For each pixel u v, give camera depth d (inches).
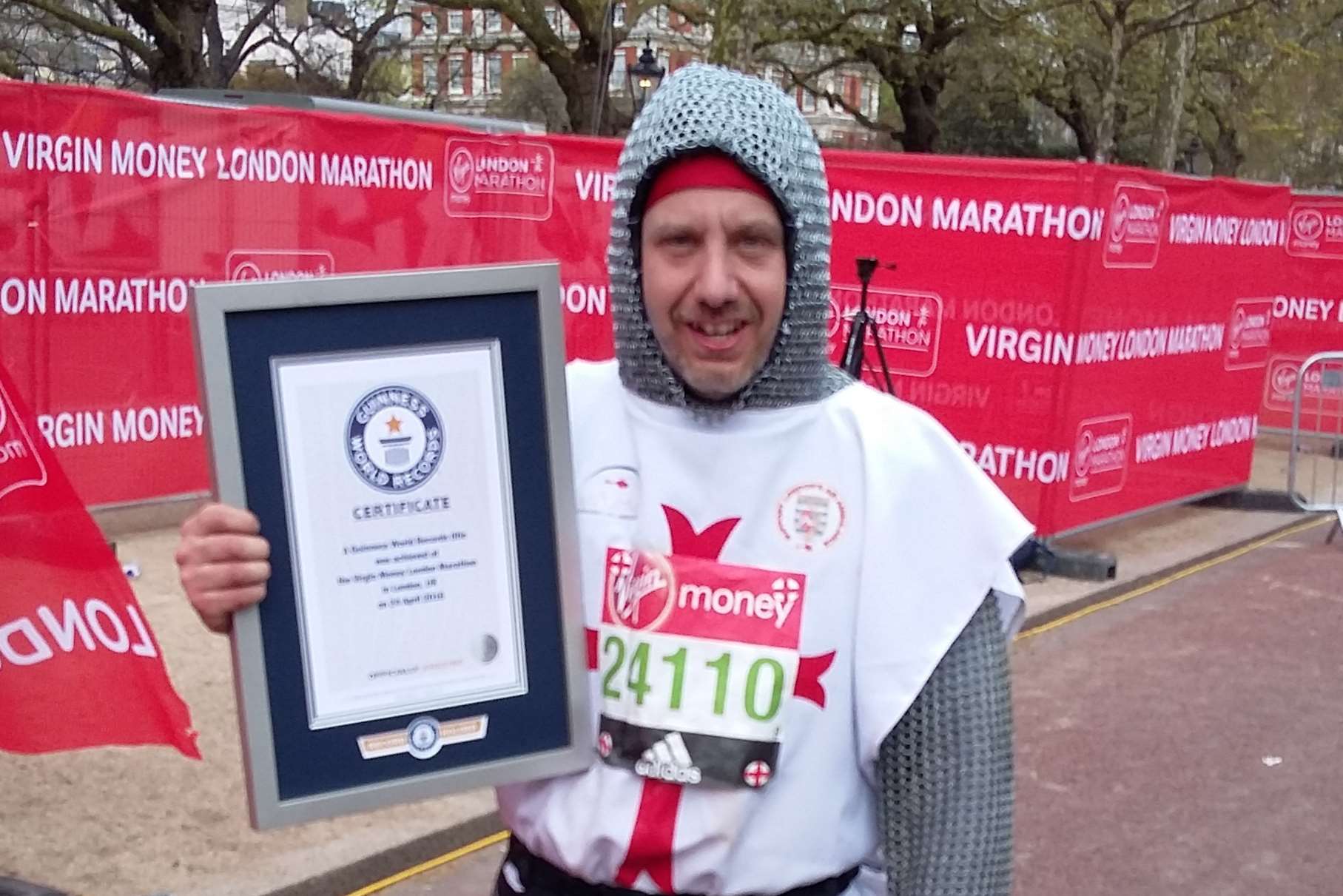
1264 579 318.0
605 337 327.3
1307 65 1040.2
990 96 1044.5
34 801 161.6
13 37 901.2
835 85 1424.7
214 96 443.2
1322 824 180.2
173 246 267.0
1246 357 378.9
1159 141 698.8
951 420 295.3
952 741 63.8
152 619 231.5
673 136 61.6
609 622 66.2
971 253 287.1
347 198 289.7
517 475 66.4
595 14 767.7
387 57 1083.9
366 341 64.0
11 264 242.5
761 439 65.9
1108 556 301.1
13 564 128.6
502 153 309.4
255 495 62.7
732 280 62.3
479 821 165.8
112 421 264.4
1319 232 488.4
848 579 64.6
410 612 65.1
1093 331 289.7
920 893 62.8
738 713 63.2
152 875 144.7
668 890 64.5
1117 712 222.1
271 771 63.0
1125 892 160.4
